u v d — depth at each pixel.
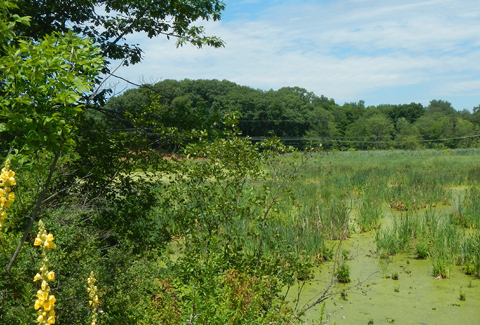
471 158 53.03
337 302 8.38
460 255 10.99
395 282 9.52
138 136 9.02
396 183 25.09
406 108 135.88
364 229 14.36
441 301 8.47
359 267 10.64
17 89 4.73
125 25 10.92
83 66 4.99
